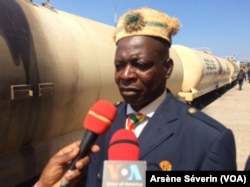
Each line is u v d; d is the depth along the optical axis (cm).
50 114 419
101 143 159
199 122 145
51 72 408
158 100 154
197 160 139
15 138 371
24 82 360
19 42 361
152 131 146
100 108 135
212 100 2288
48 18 459
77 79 471
